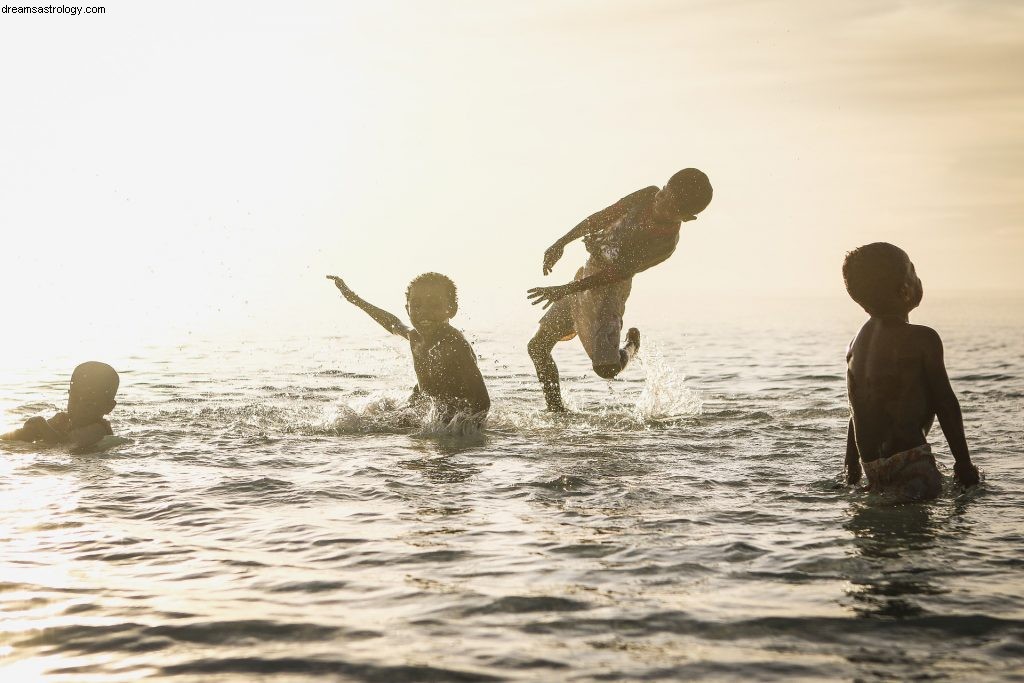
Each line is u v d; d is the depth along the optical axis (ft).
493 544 13.16
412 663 9.12
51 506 15.52
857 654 9.26
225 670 9.01
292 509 15.35
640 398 30.94
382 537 13.58
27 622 10.25
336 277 26.40
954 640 9.59
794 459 19.49
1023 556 12.38
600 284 24.48
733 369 43.86
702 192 23.48
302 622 10.20
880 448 16.03
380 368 42.93
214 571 12.04
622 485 16.98
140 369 41.96
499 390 34.27
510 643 9.59
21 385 35.78
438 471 18.43
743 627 9.98
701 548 12.83
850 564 12.08
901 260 16.07
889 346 15.97
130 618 10.34
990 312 141.28
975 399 29.81
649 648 9.44
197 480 17.53
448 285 24.85
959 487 16.25
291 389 33.32
